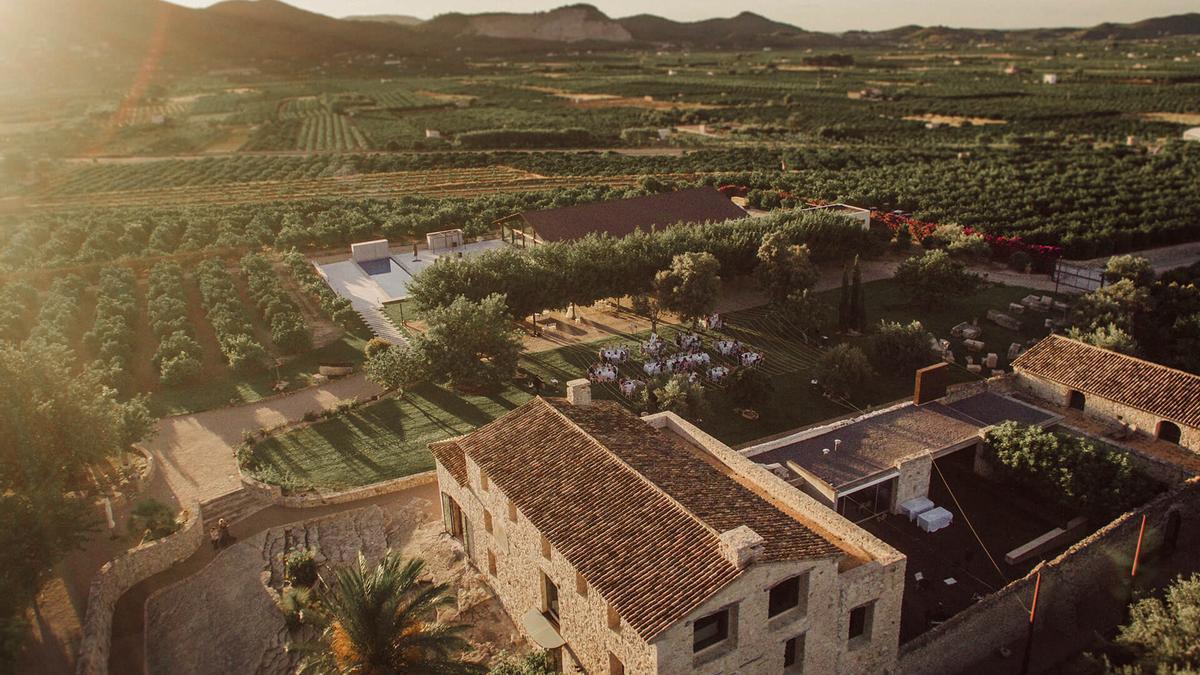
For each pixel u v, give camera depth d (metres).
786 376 69.81
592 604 30.81
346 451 58.00
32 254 110.44
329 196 149.38
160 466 56.56
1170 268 101.31
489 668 33.91
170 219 126.00
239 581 42.78
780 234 84.44
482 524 39.59
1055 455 45.22
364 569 33.59
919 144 193.38
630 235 88.25
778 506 37.69
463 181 161.38
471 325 66.44
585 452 36.47
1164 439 48.19
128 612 40.41
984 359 72.56
